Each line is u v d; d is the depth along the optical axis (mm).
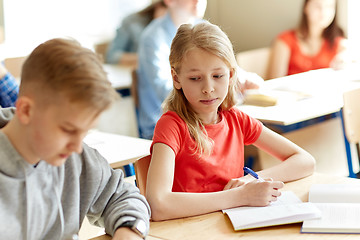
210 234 1466
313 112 2822
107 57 5137
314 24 4371
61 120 1113
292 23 5066
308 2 4348
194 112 1827
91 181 1461
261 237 1422
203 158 1813
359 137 2830
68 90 1090
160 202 1602
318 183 1805
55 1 4996
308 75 3824
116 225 1418
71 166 1422
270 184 1629
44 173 1330
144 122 4066
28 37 4895
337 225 1431
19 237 1300
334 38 4375
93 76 1115
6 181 1261
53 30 5023
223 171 1855
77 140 1144
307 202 1585
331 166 3182
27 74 1138
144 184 1789
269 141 1956
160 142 1744
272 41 5289
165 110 1876
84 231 2195
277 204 1607
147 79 4047
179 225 1542
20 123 1235
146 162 1802
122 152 2453
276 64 4477
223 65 1727
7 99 2924
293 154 1937
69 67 1103
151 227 1543
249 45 5516
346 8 4434
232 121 1924
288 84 3480
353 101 2791
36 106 1127
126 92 4746
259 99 3107
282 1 5113
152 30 4059
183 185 1809
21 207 1297
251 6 5395
